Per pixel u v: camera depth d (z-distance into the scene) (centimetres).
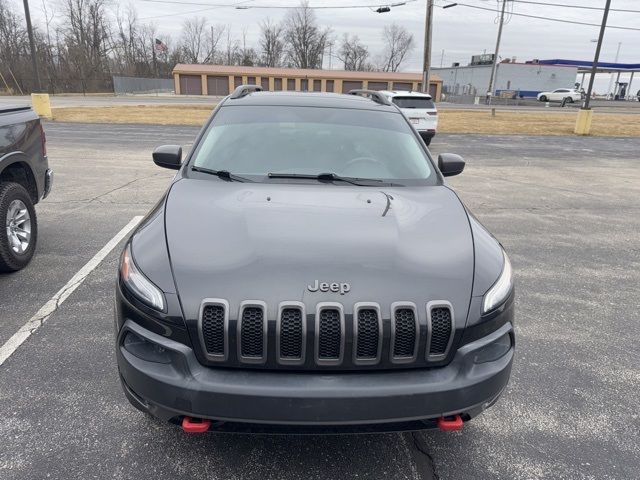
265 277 212
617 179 1116
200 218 253
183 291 210
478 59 7838
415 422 211
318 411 199
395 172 328
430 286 217
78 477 230
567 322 407
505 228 684
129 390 218
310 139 346
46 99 2009
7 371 308
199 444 254
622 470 247
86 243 543
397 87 5953
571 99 5534
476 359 216
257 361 205
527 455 256
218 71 5762
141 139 1509
